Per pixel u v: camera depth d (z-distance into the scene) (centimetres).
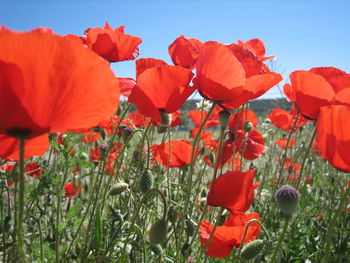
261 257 39
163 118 35
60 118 14
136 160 40
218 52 23
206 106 69
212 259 38
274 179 56
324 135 23
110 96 14
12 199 37
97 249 29
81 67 13
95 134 49
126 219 30
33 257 33
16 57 12
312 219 50
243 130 42
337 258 42
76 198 49
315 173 66
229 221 31
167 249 40
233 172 24
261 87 24
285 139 65
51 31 13
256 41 44
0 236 30
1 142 16
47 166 35
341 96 27
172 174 57
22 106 13
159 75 24
